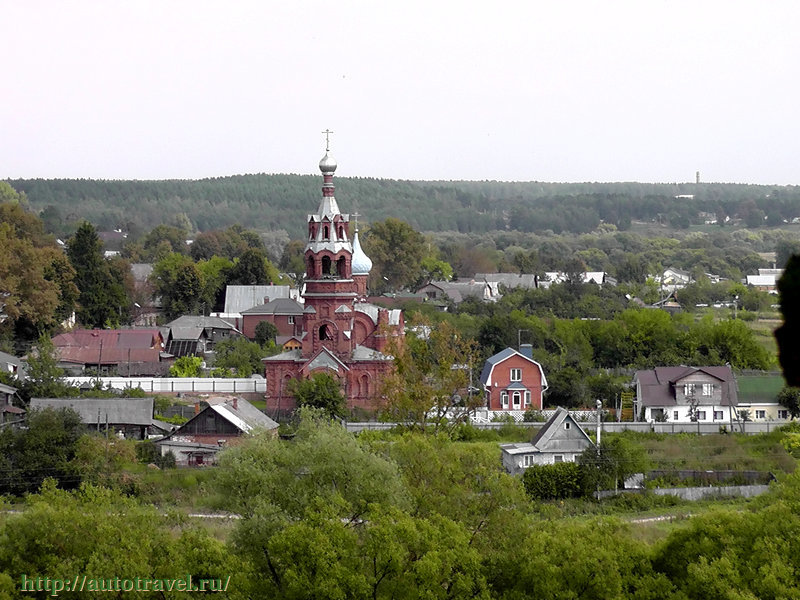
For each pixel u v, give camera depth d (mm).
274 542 154625
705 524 170000
